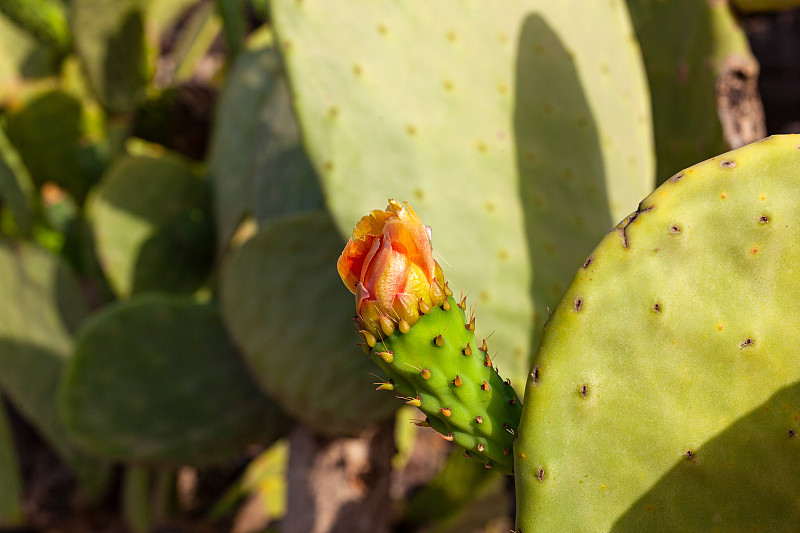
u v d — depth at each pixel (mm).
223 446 1091
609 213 799
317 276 896
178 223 1345
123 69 1519
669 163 1096
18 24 1699
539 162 747
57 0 1877
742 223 476
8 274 1280
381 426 1058
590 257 481
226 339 1097
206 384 1086
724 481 471
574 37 818
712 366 474
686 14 1030
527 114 746
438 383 465
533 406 473
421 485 1603
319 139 653
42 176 1600
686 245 478
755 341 472
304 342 903
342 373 901
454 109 699
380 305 457
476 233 692
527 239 720
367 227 461
